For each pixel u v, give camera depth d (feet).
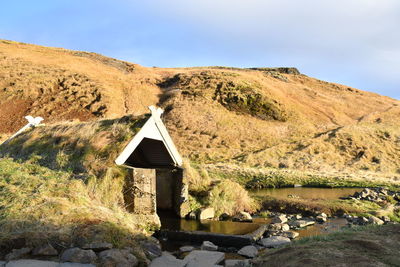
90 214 23.52
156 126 34.91
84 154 34.32
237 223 33.24
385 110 182.80
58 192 26.55
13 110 131.75
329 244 18.53
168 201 38.50
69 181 29.35
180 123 136.56
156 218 30.40
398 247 17.81
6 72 155.84
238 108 155.53
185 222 33.35
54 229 20.68
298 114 159.33
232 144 123.03
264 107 157.48
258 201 43.21
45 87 150.10
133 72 202.69
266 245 25.75
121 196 29.96
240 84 173.99
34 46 212.64
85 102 145.07
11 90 142.82
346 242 18.62
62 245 19.44
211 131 131.75
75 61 194.29
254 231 29.09
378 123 155.33
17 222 20.70
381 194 49.80
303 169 95.50
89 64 196.44
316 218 35.96
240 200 39.96
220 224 32.68
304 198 47.65
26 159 37.27
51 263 17.49
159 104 158.71
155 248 22.82
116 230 22.07
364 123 155.33
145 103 156.97
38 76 157.38
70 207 23.94
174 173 38.17
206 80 179.52
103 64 205.87
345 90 225.76
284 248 19.02
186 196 36.19
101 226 21.79
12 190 26.32
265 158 106.52
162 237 28.17
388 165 106.63
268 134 133.08
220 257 21.57
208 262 20.54
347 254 16.51
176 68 246.47
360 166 104.01
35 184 28.09
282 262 16.71
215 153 112.68
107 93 153.79
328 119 162.71
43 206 23.21
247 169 82.23
